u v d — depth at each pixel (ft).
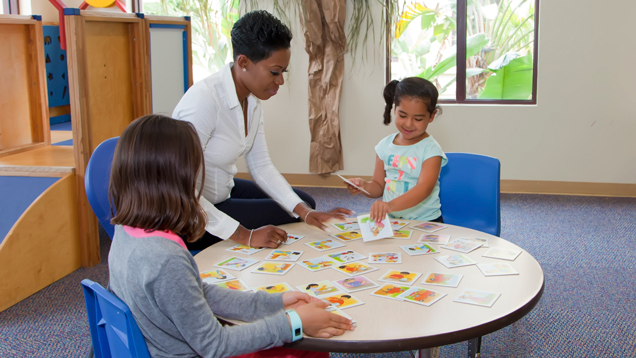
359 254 4.97
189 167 3.57
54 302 8.48
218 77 6.24
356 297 4.00
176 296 3.32
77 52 9.00
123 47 10.82
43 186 9.37
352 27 14.46
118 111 10.75
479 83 14.89
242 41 5.71
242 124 6.43
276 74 5.90
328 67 14.53
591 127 14.01
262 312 3.85
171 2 15.74
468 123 14.56
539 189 14.61
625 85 13.62
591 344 7.14
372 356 6.96
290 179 15.83
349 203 13.88
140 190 3.46
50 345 7.23
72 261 9.68
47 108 11.31
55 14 15.02
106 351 3.87
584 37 13.60
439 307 3.83
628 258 10.05
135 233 3.49
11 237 8.29
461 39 14.51
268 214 6.91
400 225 5.94
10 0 14.21
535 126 14.26
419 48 14.89
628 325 7.59
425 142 7.01
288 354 4.04
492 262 4.71
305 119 15.28
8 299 8.28
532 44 14.32
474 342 6.33
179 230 3.60
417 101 6.64
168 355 3.50
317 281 4.33
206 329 3.41
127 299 3.44
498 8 14.34
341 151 15.30
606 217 12.50
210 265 4.76
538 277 4.37
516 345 7.17
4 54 10.28
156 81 11.59
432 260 4.78
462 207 7.35
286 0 14.55
